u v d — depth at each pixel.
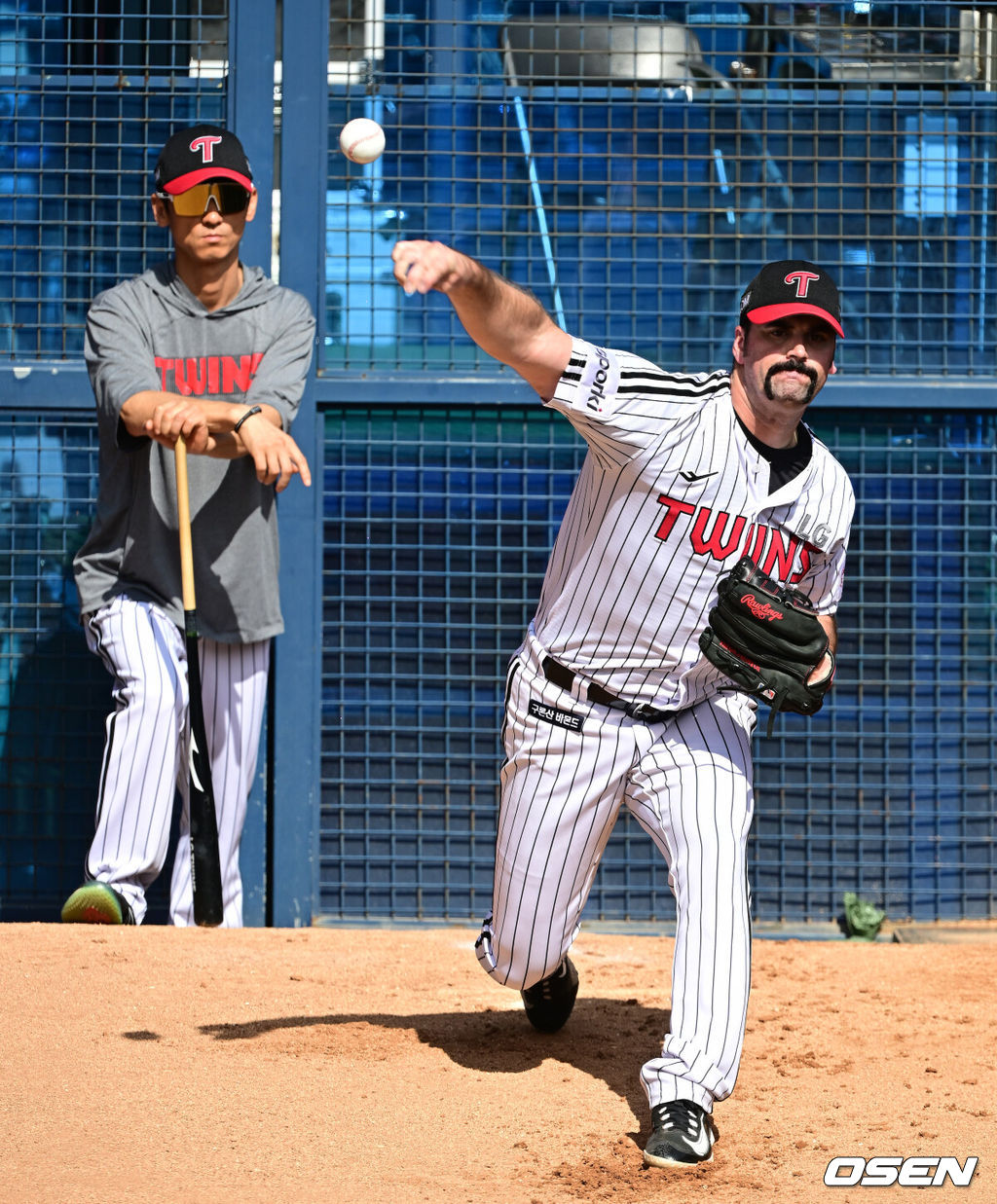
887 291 26.44
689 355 26.33
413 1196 11.22
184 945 19.45
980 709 26.31
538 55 26.30
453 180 26.03
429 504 26.20
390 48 25.97
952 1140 12.73
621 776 13.71
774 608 12.80
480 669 26.20
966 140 26.56
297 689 25.56
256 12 25.83
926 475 26.44
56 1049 14.77
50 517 26.27
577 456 26.31
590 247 26.23
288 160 25.84
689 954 12.69
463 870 26.11
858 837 26.14
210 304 23.05
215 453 21.30
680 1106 12.22
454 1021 16.56
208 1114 13.02
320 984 17.95
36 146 26.14
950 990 18.59
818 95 26.30
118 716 22.16
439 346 26.30
